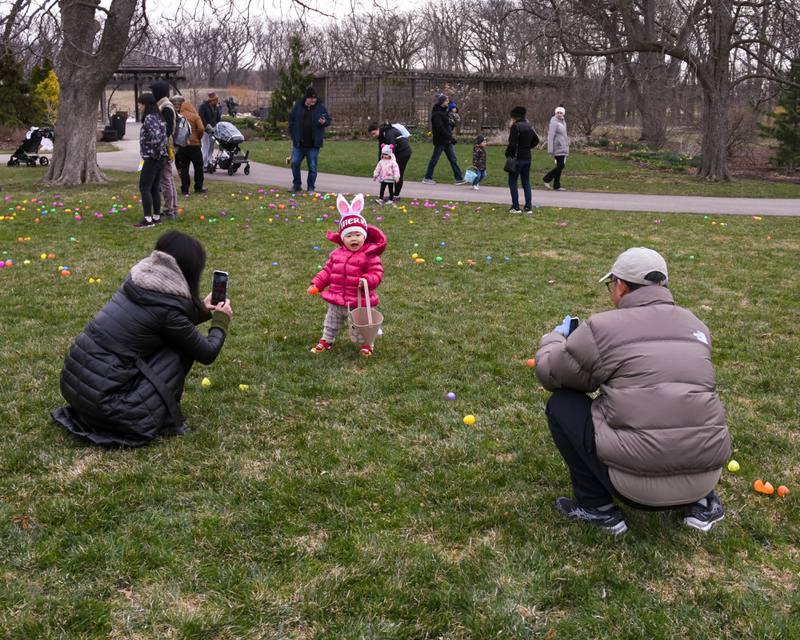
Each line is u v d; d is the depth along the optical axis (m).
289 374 5.23
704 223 12.26
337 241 5.55
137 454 3.99
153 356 4.11
